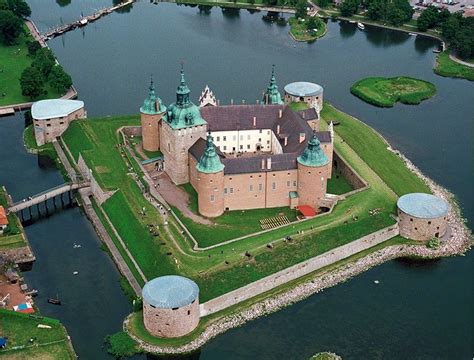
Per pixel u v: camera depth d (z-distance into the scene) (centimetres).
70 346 19225
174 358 19225
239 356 19212
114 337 19612
